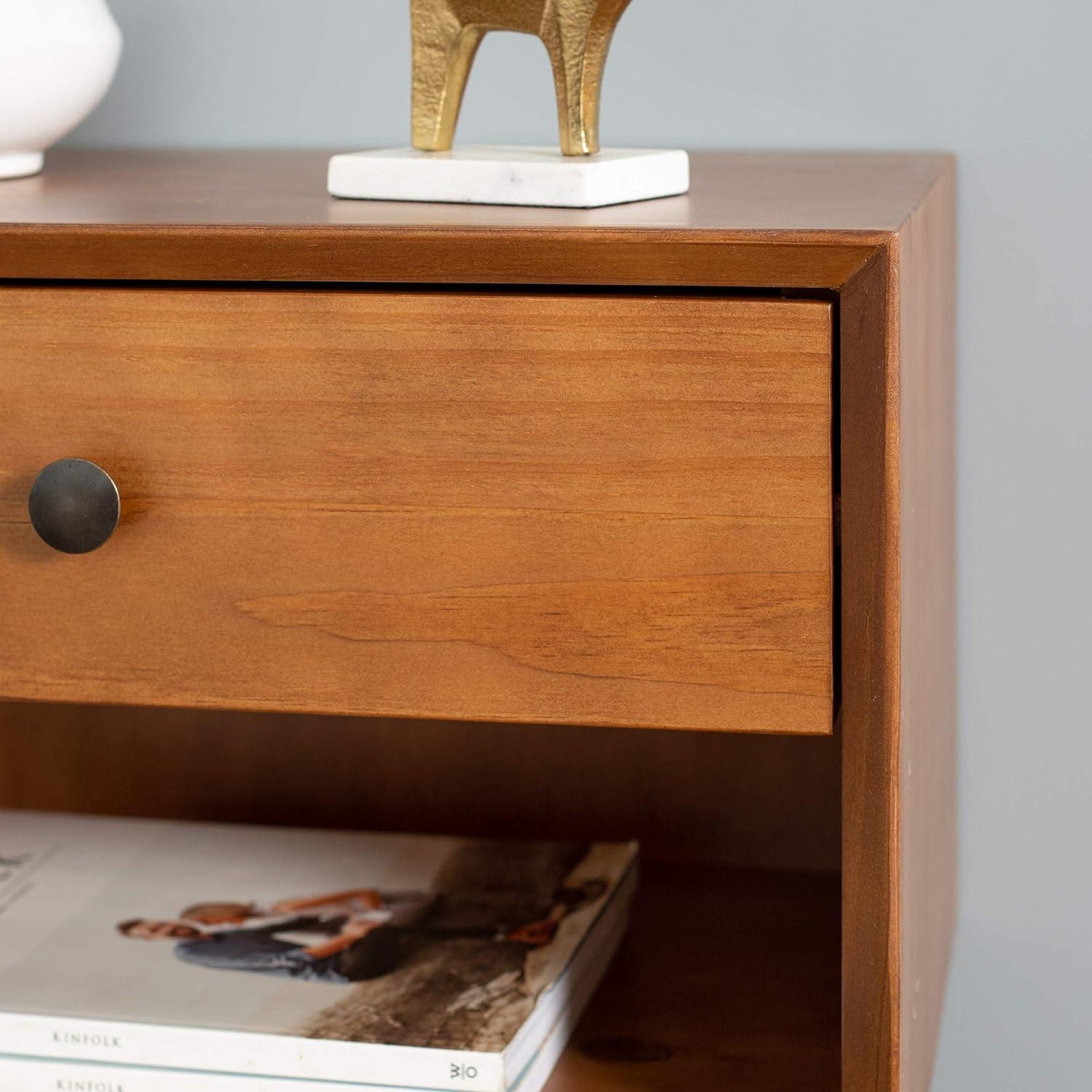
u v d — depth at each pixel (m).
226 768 1.09
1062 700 1.02
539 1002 0.77
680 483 0.59
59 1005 0.78
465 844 0.98
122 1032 0.76
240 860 0.97
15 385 0.63
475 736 1.06
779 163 0.92
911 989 0.67
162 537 0.64
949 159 0.94
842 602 0.59
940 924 0.87
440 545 0.62
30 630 0.66
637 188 0.70
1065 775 1.02
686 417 0.59
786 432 0.58
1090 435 0.98
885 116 0.98
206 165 0.94
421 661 0.63
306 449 0.62
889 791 0.60
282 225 0.61
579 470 0.60
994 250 0.98
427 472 0.61
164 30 1.06
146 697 0.65
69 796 1.11
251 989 0.79
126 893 0.92
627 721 0.62
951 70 0.97
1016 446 0.99
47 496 0.62
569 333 0.59
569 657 0.62
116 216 0.65
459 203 0.70
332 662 0.64
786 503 0.59
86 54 0.86
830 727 0.60
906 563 0.62
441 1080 0.73
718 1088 0.77
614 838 1.05
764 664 0.60
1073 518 1.00
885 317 0.57
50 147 1.02
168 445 0.63
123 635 0.65
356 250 0.60
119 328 0.62
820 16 0.98
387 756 1.07
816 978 0.88
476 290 0.61
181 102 1.07
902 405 0.59
